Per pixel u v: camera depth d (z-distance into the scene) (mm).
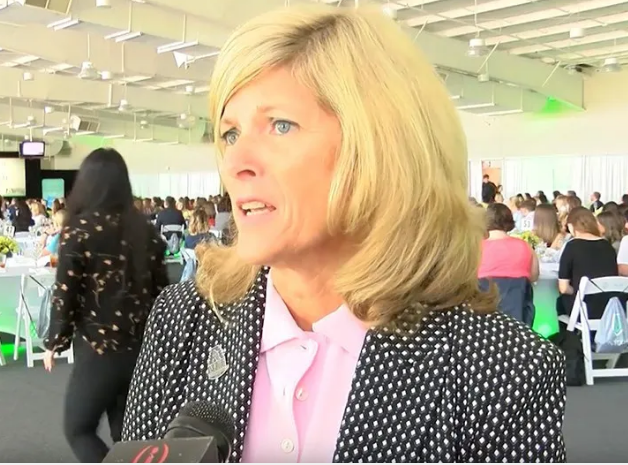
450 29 11516
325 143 587
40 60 12484
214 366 693
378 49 604
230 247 733
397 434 610
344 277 609
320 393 643
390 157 587
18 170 24969
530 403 609
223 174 610
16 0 7188
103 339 2506
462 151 643
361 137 583
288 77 592
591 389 4672
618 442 3605
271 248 594
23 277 5051
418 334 627
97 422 2609
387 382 619
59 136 24953
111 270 2502
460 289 650
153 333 740
